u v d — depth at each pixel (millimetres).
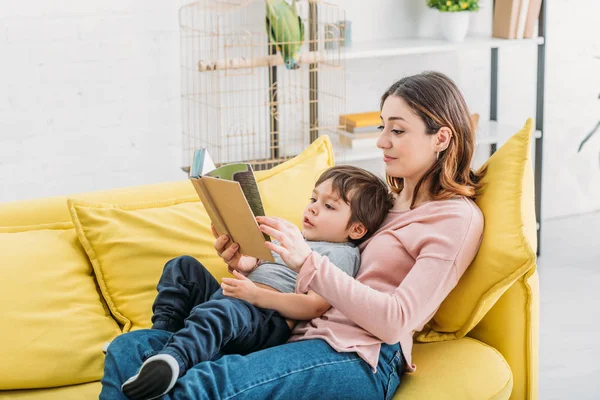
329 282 1781
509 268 1853
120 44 3332
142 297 2088
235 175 1814
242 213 1743
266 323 1846
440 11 3621
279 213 2234
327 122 3738
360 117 3598
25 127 3285
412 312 1790
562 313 3215
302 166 2346
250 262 2018
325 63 3492
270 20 3225
